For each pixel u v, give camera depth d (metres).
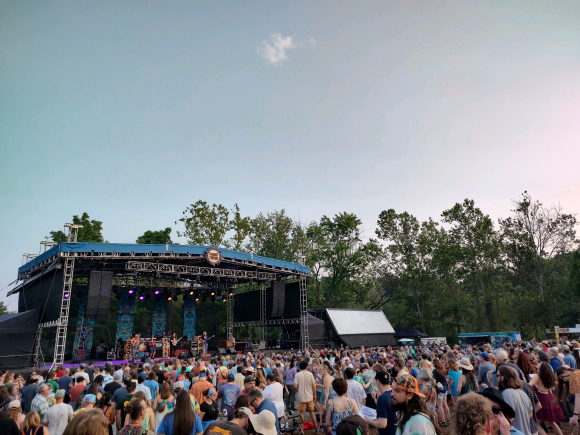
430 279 52.84
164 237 54.56
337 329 35.75
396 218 56.66
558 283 53.91
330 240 55.81
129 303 35.34
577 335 31.72
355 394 7.47
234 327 45.41
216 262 27.91
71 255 23.03
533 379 7.00
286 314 36.41
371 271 55.75
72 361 28.66
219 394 8.60
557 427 6.71
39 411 7.94
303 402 9.94
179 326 50.09
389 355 17.89
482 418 3.02
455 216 52.78
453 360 10.09
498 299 55.44
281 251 55.03
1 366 20.86
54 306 22.91
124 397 7.92
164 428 5.28
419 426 3.57
